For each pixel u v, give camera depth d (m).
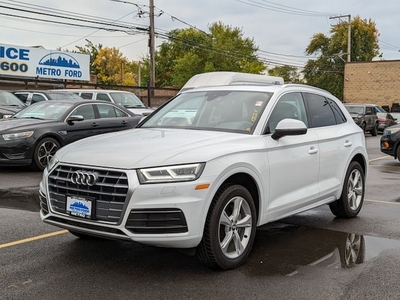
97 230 4.11
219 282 4.17
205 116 5.42
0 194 7.92
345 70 45.00
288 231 5.96
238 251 4.55
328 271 4.49
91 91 16.36
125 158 4.14
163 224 3.97
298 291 4.00
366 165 6.93
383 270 4.53
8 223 6.00
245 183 4.73
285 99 5.57
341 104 6.80
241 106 5.35
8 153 9.94
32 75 27.09
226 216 4.41
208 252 4.25
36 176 9.88
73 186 4.27
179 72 66.62
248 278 4.27
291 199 5.24
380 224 6.33
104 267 4.51
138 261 4.69
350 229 6.07
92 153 4.38
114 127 11.95
